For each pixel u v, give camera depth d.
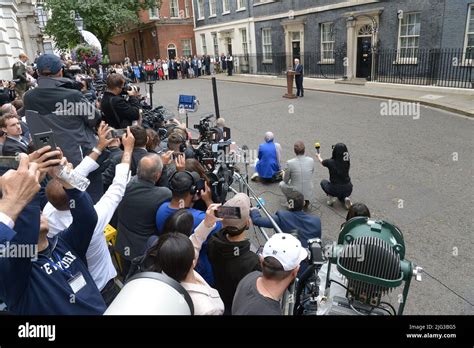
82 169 2.76
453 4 12.89
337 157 5.54
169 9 30.25
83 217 2.02
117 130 3.95
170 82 24.84
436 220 5.10
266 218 3.85
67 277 1.95
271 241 1.98
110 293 2.57
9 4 13.52
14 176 1.38
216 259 2.51
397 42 15.09
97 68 13.34
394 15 14.91
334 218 5.46
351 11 16.75
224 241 2.48
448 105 11.19
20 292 1.70
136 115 4.89
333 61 18.36
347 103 13.22
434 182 6.28
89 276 2.08
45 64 3.43
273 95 16.27
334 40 18.02
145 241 3.08
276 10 21.45
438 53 13.67
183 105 7.60
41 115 3.36
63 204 2.37
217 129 5.46
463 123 9.66
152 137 4.45
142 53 33.81
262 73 23.89
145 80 25.77
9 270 1.62
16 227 1.63
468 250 4.40
